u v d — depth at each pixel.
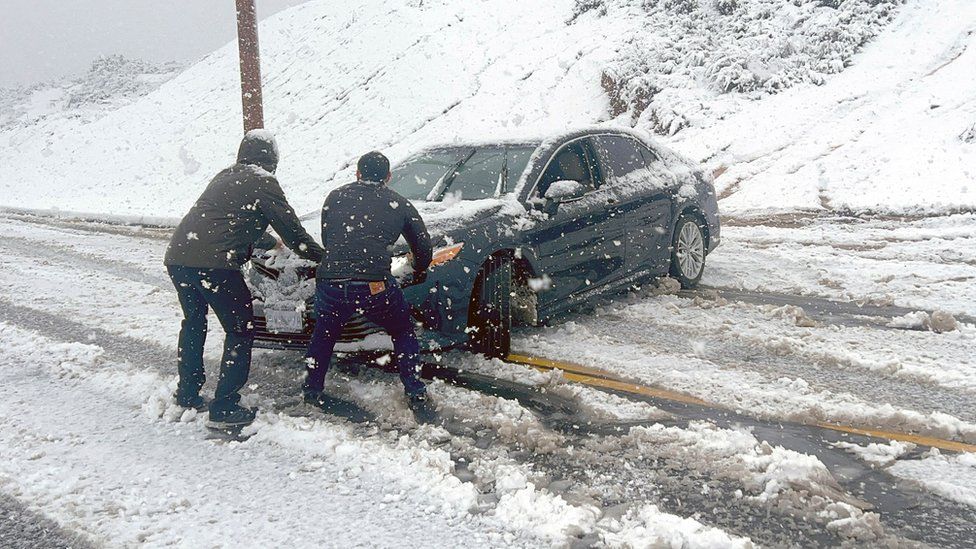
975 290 6.85
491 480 3.38
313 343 4.24
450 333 4.86
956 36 16.02
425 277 4.43
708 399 4.35
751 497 3.14
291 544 2.82
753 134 14.60
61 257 10.98
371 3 29.97
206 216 4.00
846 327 5.87
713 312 6.45
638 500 3.15
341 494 3.26
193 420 4.21
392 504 3.15
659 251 6.83
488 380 4.79
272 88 27.08
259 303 4.66
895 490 3.20
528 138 6.21
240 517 3.05
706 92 16.50
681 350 5.36
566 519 2.96
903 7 17.77
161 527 2.97
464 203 5.46
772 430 3.88
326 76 25.77
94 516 3.08
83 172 27.22
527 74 20.53
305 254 4.16
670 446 3.66
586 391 4.47
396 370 5.04
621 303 6.79
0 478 3.44
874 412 4.01
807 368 4.89
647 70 17.28
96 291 8.24
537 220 5.48
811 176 12.55
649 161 7.07
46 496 3.27
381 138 20.11
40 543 2.87
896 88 14.75
